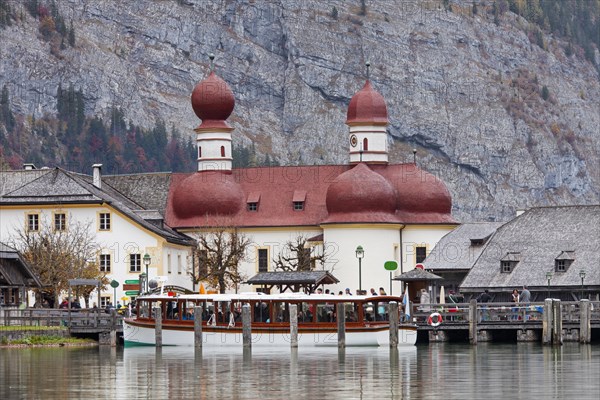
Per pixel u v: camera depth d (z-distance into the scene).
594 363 120.38
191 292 165.38
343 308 139.25
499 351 135.88
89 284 154.25
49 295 185.00
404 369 116.00
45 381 107.38
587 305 145.88
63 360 126.25
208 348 141.75
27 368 117.94
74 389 102.00
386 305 144.50
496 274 182.12
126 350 140.00
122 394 98.81
